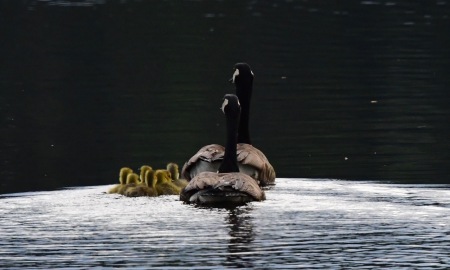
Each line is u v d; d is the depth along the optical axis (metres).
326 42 46.03
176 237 15.74
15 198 19.36
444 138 27.94
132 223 16.69
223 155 19.98
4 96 35.56
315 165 24.91
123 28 52.12
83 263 14.48
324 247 15.15
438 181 21.83
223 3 61.97
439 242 15.47
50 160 26.38
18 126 30.98
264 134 29.22
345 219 16.95
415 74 38.06
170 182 20.36
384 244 15.34
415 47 44.06
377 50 43.50
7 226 16.61
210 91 36.06
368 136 28.47
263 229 16.23
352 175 23.17
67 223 16.78
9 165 25.83
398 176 22.83
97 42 47.66
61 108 33.53
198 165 20.39
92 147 28.00
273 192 19.56
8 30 51.50
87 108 33.44
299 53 43.22
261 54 43.34
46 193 20.27
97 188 21.23
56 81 38.34
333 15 55.16
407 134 28.66
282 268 14.18
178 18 55.62
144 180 20.67
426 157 25.50
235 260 14.50
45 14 57.38
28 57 43.75
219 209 17.70
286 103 33.66
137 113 32.50
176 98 34.94
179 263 14.41
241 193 18.02
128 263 14.42
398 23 51.47
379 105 32.91
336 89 35.84
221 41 47.25
